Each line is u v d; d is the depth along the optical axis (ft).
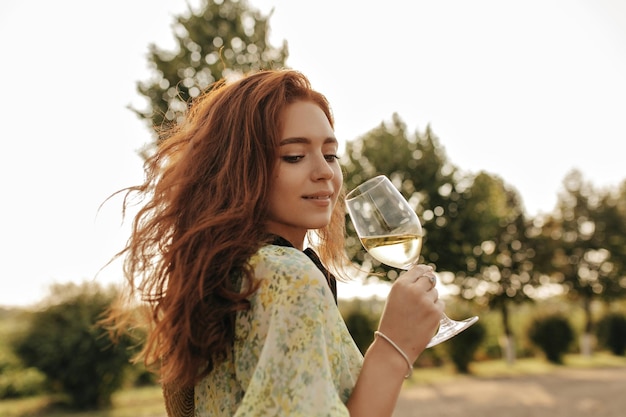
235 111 3.80
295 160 3.67
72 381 41.65
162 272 3.71
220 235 3.41
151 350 3.85
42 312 42.60
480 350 71.00
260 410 2.77
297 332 2.89
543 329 71.92
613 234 76.74
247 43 31.73
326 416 2.73
